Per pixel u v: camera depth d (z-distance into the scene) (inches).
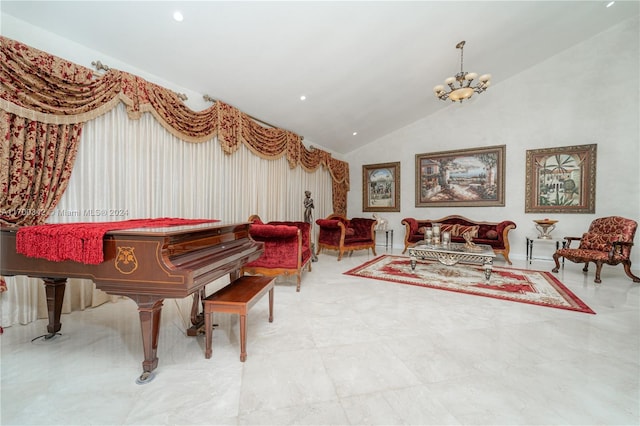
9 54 81.0
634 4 160.2
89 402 54.4
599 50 184.4
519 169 213.3
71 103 95.0
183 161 138.6
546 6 144.2
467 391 57.7
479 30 149.1
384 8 116.2
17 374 63.7
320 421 49.4
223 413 51.4
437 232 173.0
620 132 180.4
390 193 277.3
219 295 74.3
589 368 65.9
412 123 261.6
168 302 116.8
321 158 258.8
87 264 61.6
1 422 48.9
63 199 97.8
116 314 101.0
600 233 158.4
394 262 195.8
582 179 191.0
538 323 91.9
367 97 193.3
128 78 110.8
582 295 121.0
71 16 90.2
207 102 153.0
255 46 120.3
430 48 154.9
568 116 195.8
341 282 144.5
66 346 77.1
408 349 75.2
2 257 66.8
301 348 75.9
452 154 240.4
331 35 124.4
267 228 124.0
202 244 74.7
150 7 92.3
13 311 89.0
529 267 179.2
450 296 120.8
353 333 85.0
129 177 115.7
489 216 225.8
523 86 210.4
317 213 263.0
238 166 174.1
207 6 96.2
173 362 69.0
